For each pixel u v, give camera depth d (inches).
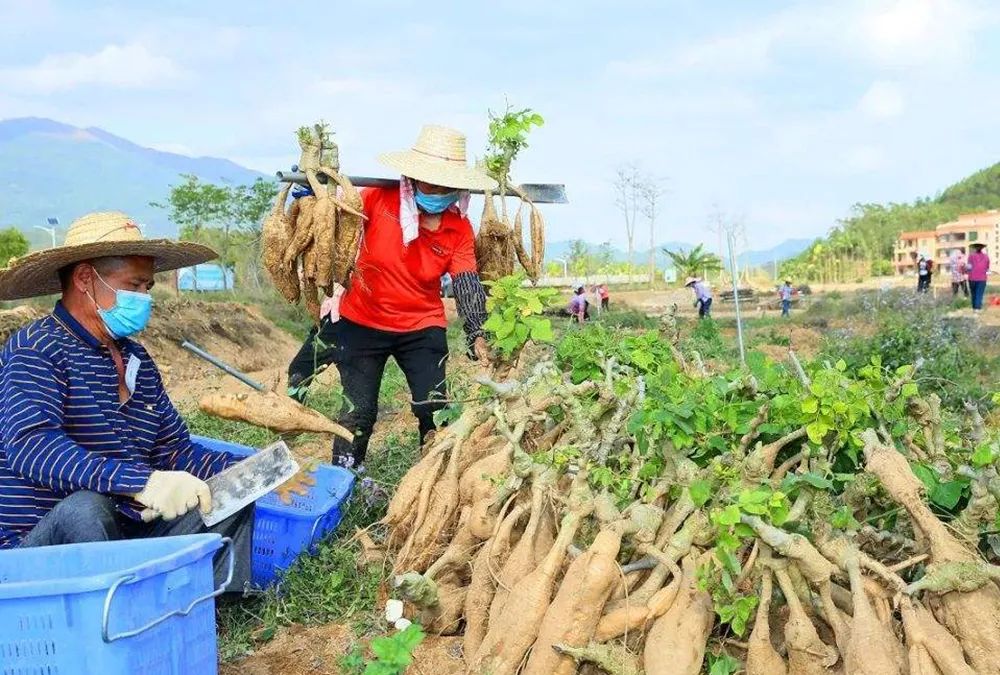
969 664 119.9
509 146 219.1
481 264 228.2
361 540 176.4
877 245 4658.0
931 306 923.4
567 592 126.3
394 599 160.1
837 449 150.7
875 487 139.2
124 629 109.8
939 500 140.6
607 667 124.4
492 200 223.0
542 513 145.5
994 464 129.6
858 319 986.1
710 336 709.9
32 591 106.7
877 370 158.6
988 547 138.9
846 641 121.6
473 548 156.6
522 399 167.3
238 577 157.5
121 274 150.9
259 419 170.2
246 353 740.7
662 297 953.5
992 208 6156.5
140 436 162.9
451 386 224.2
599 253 2301.9
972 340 633.0
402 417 331.0
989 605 120.6
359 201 198.8
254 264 1115.3
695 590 129.6
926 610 123.0
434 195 209.5
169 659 117.0
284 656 151.3
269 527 176.2
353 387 220.5
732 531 128.9
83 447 150.6
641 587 131.1
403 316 218.1
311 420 172.2
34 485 144.8
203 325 721.0
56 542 139.2
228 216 1048.8
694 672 123.3
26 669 108.5
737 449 147.6
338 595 166.2
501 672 128.8
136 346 163.9
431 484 164.2
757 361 175.8
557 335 238.7
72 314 152.0
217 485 147.6
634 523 131.3
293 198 207.5
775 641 133.9
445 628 151.0
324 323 222.1
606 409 157.6
